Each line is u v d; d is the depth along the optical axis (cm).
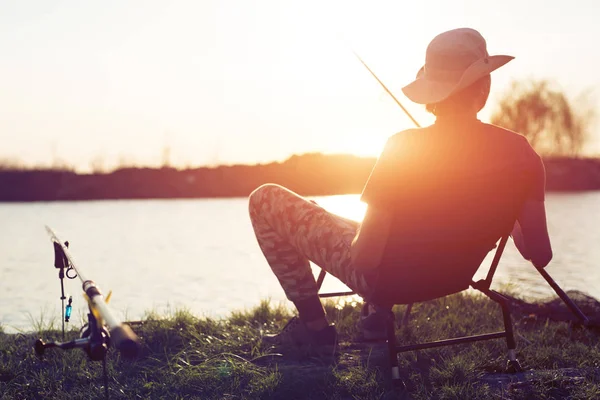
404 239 275
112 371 347
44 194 5191
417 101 273
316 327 363
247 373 340
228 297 909
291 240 325
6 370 354
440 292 288
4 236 2305
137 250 1706
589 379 318
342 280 309
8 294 955
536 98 3659
